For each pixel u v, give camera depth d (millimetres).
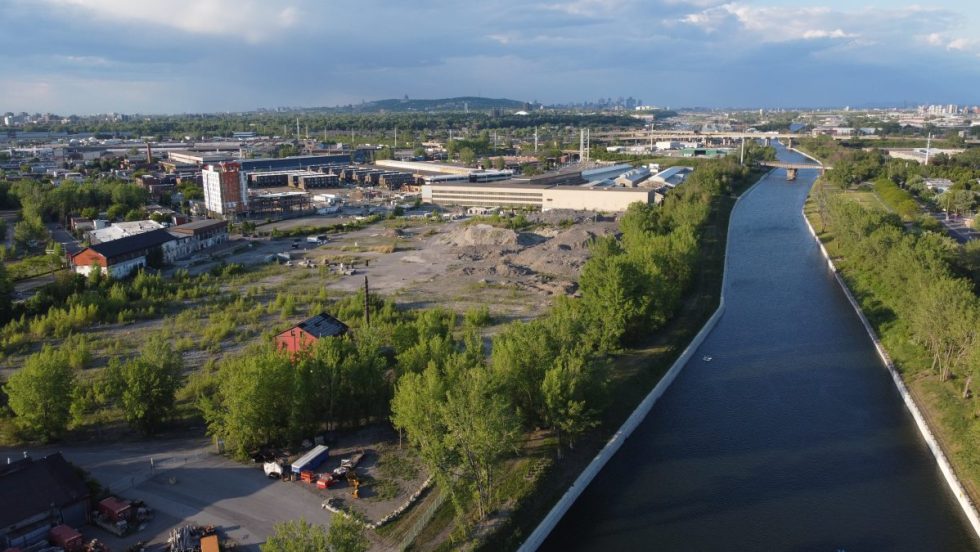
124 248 189250
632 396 108312
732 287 181250
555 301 159500
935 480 89188
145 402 90188
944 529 79438
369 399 93812
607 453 93000
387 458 86750
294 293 169125
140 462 85188
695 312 152000
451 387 83875
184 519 73438
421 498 78250
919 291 125938
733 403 111625
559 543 76688
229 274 189875
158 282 170875
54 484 72188
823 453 95875
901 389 113375
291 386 88000
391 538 70812
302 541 54125
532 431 94625
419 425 80438
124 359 123000
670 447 97625
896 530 79250
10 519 67562
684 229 190375
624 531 78938
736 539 77562
